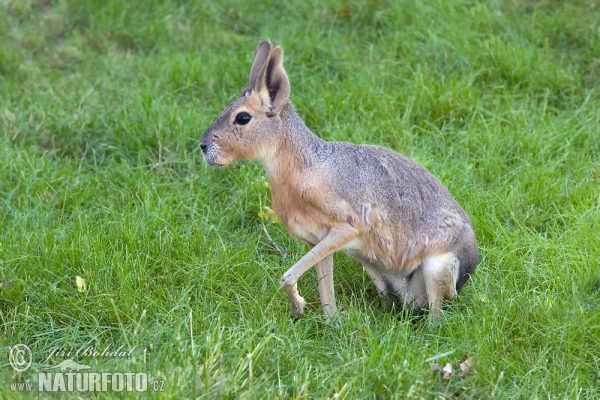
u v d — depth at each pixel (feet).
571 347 27.22
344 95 41.42
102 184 36.83
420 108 41.09
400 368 25.25
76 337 27.50
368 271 31.19
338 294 31.81
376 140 38.78
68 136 40.37
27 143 39.88
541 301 28.99
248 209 35.35
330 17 49.55
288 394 25.05
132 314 28.14
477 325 27.66
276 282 30.81
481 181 37.11
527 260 31.96
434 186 30.30
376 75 43.57
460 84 41.52
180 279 30.71
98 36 48.75
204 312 28.71
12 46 47.93
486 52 44.37
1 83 44.60
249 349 25.81
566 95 42.86
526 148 38.45
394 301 31.65
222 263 31.04
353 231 28.63
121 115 40.57
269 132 28.50
